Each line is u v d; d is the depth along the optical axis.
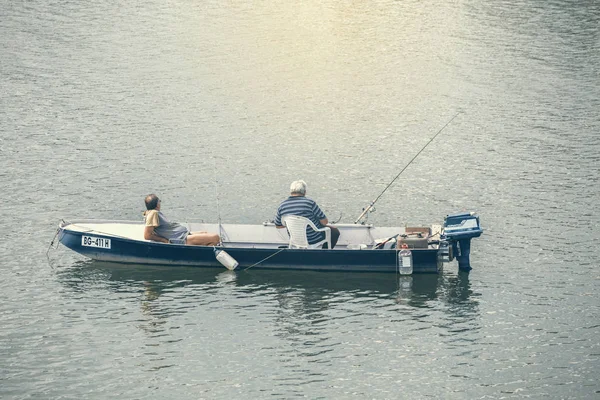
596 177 29.72
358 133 34.78
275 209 27.39
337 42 48.47
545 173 30.16
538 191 28.58
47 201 27.70
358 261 23.06
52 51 45.47
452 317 20.84
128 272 23.23
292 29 51.12
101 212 26.98
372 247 23.86
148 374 18.47
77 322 20.64
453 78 41.97
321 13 55.03
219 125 35.56
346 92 40.12
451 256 22.86
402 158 32.03
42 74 41.66
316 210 23.14
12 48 45.75
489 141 33.59
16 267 23.41
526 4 56.28
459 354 19.22
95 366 18.75
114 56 44.97
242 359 19.06
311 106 38.16
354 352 19.33
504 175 30.08
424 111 37.41
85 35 48.62
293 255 23.06
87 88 39.88
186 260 23.41
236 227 24.27
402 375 18.41
